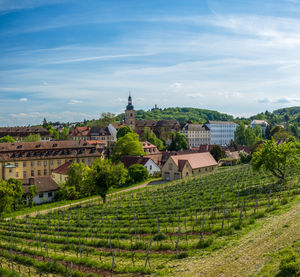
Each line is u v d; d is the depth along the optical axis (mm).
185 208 45125
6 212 60125
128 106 193500
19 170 89688
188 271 22156
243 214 35938
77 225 44688
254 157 57906
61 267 25844
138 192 71375
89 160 104562
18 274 25438
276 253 22188
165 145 165375
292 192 43875
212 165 102750
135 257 27047
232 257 23250
